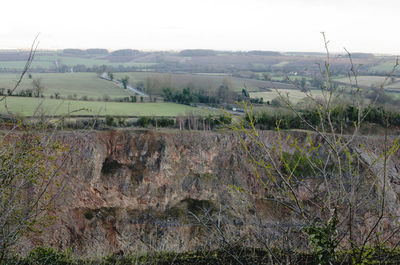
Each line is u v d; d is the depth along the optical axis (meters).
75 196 25.66
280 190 3.96
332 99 3.88
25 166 5.02
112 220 25.91
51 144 5.44
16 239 4.84
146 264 6.18
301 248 4.63
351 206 3.63
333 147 3.74
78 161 26.80
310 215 3.97
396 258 3.81
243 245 4.95
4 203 4.64
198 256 5.92
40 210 5.04
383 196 3.45
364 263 3.76
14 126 5.27
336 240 3.88
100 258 6.80
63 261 6.33
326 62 3.84
